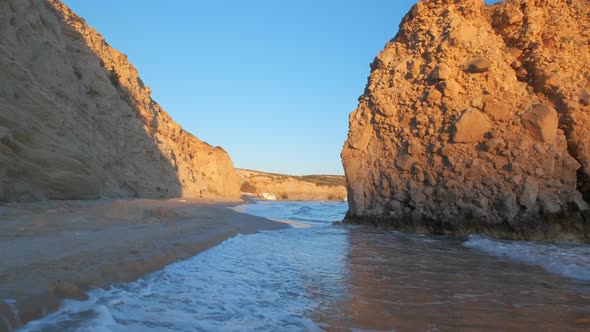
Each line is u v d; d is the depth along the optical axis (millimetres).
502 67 11914
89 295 3795
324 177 118750
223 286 4898
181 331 3197
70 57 20875
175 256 6188
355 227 13102
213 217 13383
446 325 3686
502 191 10500
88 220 8945
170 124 41719
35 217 8430
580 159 9992
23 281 3641
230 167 52562
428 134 12211
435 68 12547
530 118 10609
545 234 9898
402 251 8422
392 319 3848
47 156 12086
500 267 6684
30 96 13195
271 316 3826
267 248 8547
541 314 4066
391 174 12797
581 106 10328
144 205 15523
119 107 24344
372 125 13812
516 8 12711
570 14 12000
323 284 5328
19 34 15039
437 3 14188
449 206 11250
